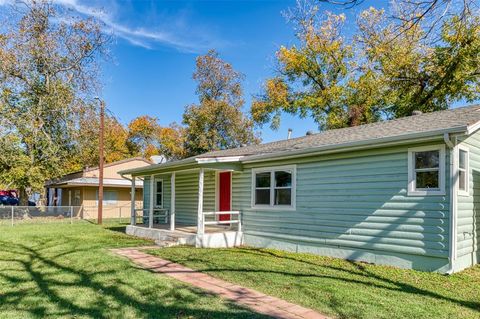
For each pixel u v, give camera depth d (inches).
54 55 885.8
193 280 250.5
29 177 837.2
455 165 266.4
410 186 287.7
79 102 915.4
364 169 321.7
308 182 372.8
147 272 272.8
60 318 172.6
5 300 200.7
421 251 278.1
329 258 336.8
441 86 762.8
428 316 178.1
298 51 1053.2
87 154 1000.2
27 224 701.9
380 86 866.1
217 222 430.9
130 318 173.2
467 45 677.3
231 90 1499.8
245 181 453.1
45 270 277.0
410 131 292.0
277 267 294.8
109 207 1005.8
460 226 275.3
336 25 964.0
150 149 1744.6
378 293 218.1
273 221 408.8
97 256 335.3
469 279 250.5
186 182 574.2
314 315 179.2
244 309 187.6
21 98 872.9
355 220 326.0
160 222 610.9
